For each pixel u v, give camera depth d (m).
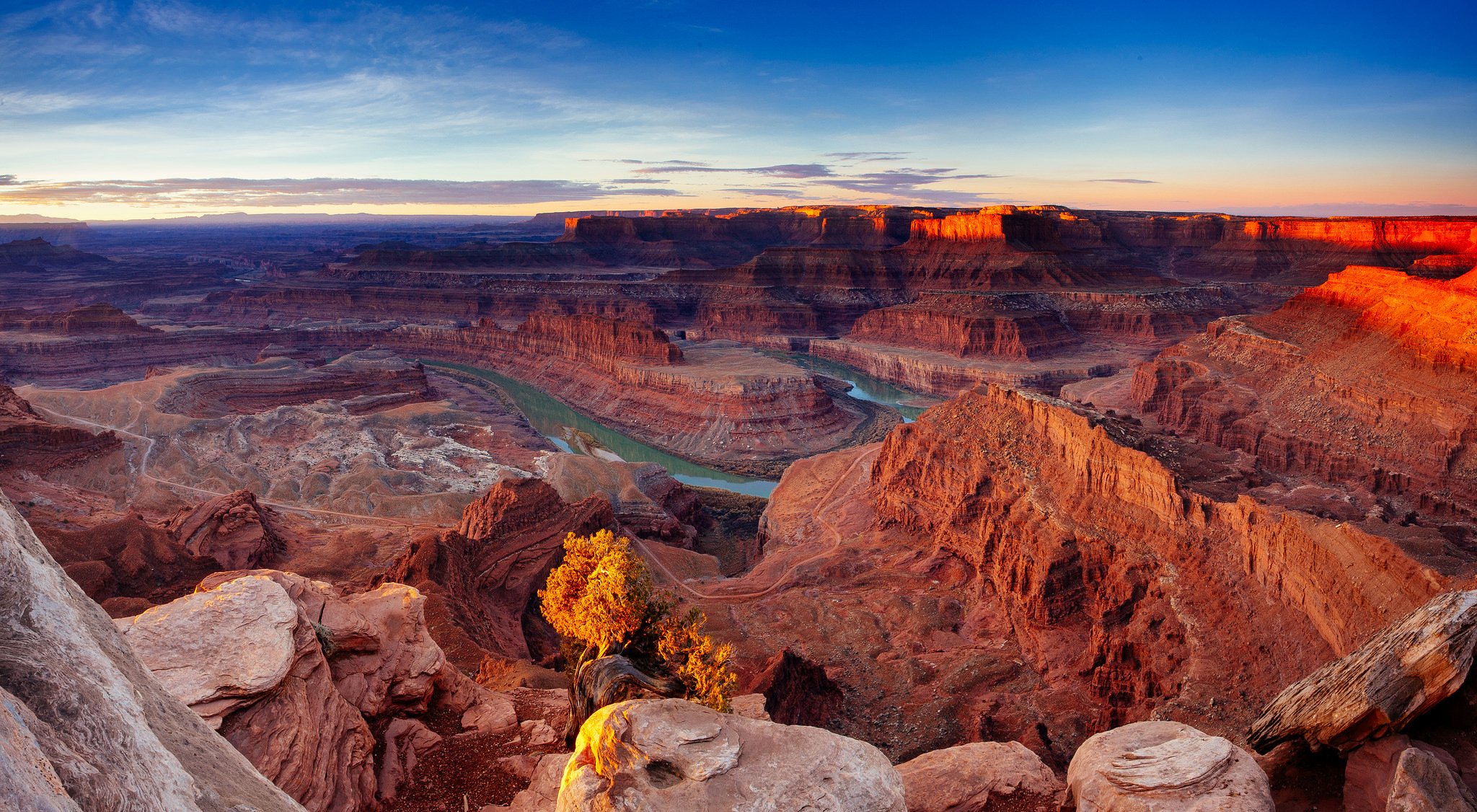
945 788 21.50
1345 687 17.27
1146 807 14.46
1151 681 56.97
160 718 10.34
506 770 23.70
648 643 26.97
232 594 21.02
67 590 10.49
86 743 7.91
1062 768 51.34
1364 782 16.36
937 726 58.56
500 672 47.34
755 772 12.95
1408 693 16.33
